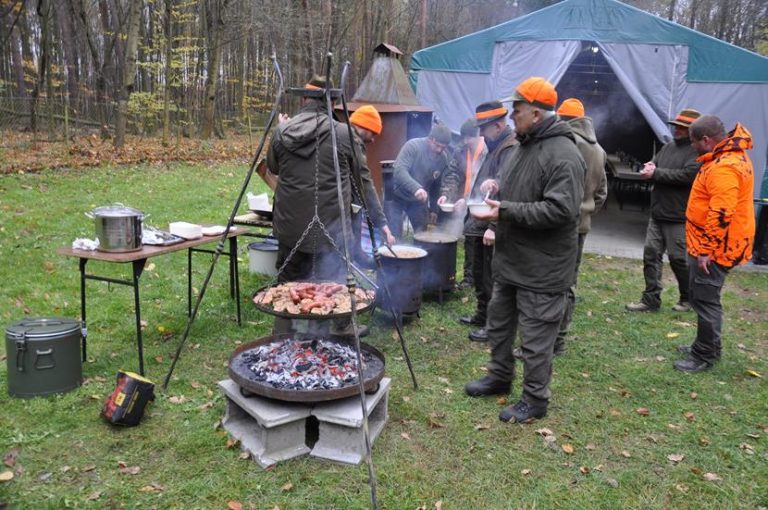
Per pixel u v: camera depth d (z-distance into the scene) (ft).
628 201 40.91
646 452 10.16
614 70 24.97
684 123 16.20
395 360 13.64
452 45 27.43
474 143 19.44
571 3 25.20
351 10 69.00
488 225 14.73
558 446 10.21
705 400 12.17
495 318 11.50
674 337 15.72
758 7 83.51
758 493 9.13
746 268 23.80
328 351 11.05
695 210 13.34
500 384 11.89
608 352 14.64
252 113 86.33
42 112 44.11
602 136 48.16
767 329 16.81
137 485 8.71
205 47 61.77
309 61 60.75
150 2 59.93
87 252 11.44
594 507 8.68
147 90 75.82
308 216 12.44
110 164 37.14
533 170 10.04
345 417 9.41
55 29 66.74
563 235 10.14
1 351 12.59
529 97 9.86
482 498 8.79
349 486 8.87
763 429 11.05
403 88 26.14
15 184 28.22
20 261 18.37
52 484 8.64
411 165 18.86
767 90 23.63
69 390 11.12
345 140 12.32
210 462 9.33
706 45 24.06
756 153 24.23
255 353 11.00
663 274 22.57
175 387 11.66
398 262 14.98
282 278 13.35
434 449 9.99
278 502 8.45
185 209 27.58
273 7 61.00
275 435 9.41
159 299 16.44
